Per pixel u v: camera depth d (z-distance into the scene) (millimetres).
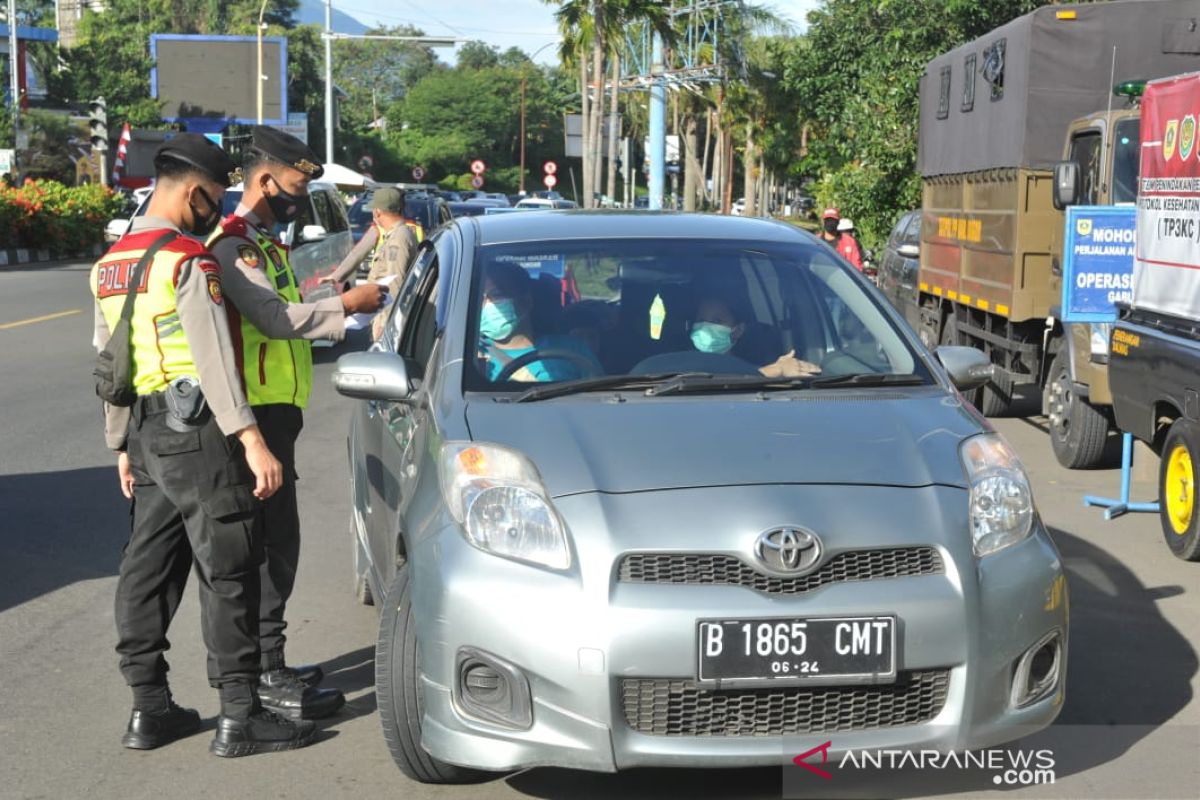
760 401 4449
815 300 5086
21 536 7508
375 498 5402
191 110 70250
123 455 4750
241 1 97625
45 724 4867
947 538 3896
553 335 4781
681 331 4863
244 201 5000
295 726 4645
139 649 4637
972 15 23406
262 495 4367
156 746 4656
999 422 12375
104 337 4570
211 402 4273
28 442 10242
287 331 4625
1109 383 8422
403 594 4234
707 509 3852
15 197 33312
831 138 27422
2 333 17375
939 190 14352
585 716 3738
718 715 3793
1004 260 11516
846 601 3775
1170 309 7535
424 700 4008
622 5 41344
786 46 51281
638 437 4137
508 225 5488
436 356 4766
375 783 4355
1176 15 10922
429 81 122562
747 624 3730
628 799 4207
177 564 4680
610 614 3730
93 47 75062
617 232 5367
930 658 3818
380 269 10031
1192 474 7133
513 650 3785
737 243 5340
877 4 25000
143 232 4387
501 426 4223
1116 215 8656
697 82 39875
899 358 4887
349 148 100188
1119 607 6402
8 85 66750
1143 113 7941
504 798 4223
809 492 3926
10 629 5941
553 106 126438
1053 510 8562
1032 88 10992
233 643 4555
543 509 3902
